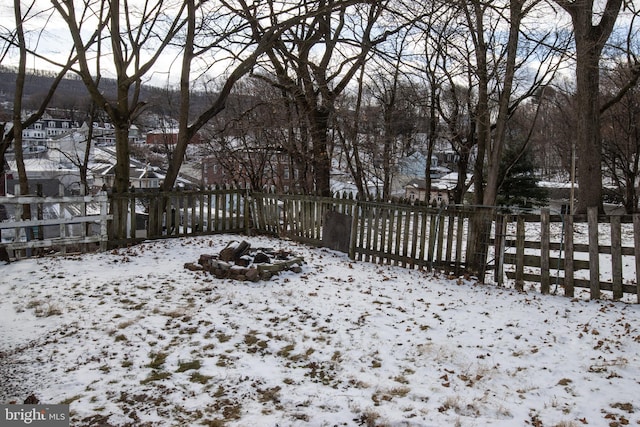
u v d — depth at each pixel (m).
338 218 11.04
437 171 52.81
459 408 4.30
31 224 9.44
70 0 11.38
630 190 30.39
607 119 30.67
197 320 6.40
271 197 12.68
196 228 12.72
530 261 8.30
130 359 5.21
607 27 15.84
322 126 19.67
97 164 42.56
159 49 12.12
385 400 4.43
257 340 5.84
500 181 27.08
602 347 5.73
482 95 19.56
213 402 4.36
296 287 8.09
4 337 5.74
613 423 4.05
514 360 5.42
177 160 13.32
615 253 7.57
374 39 17.19
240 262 8.70
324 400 4.40
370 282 8.64
